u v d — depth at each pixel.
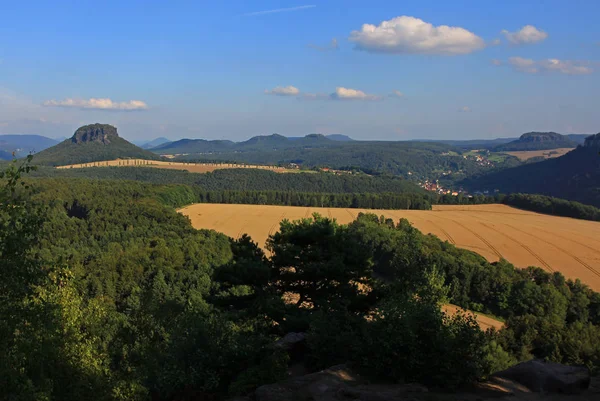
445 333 10.00
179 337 11.10
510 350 31.27
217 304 19.73
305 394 9.03
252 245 22.22
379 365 9.90
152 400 10.48
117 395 9.98
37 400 8.20
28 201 9.67
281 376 10.30
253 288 19.70
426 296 12.27
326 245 20.50
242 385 9.91
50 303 10.20
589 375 9.90
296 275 19.47
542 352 32.06
